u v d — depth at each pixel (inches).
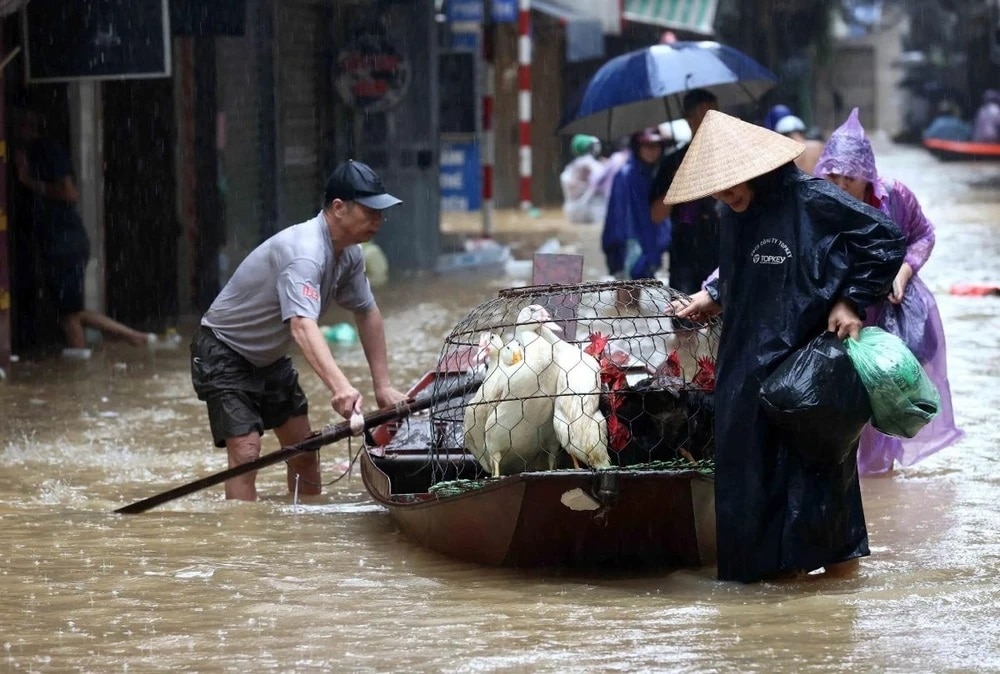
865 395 594.6
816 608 580.7
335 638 557.3
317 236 753.6
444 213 2960.1
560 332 698.8
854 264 602.2
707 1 3265.3
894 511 756.0
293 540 724.0
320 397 1144.8
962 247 2089.1
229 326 783.7
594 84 1266.0
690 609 585.9
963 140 4138.8
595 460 631.2
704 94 1023.0
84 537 730.2
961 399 1059.9
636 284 692.1
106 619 589.6
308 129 1872.5
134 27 1234.6
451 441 754.2
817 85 4687.5
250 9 1686.8
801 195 609.0
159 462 931.3
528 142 2942.9
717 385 624.4
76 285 1369.3
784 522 615.2
